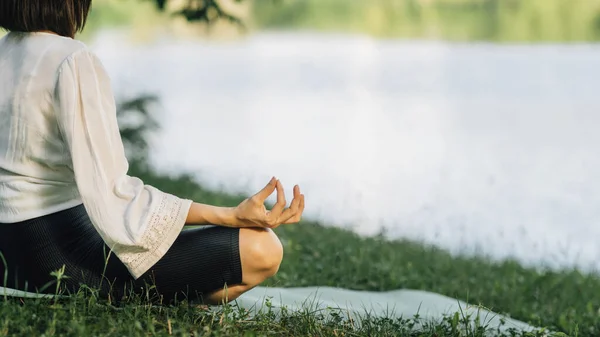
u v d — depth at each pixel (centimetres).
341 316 392
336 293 474
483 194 1293
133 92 1170
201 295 340
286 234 697
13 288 334
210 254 330
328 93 3038
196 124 2156
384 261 625
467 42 5619
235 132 2023
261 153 1684
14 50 325
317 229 749
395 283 546
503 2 5669
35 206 323
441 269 653
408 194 1252
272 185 328
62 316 311
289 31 6366
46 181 324
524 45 5328
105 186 312
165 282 331
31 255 325
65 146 321
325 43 5509
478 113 2533
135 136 1123
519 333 409
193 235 333
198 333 319
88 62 318
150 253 321
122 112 1123
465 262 715
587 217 1146
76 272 329
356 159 1644
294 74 3656
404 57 4512
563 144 1936
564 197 1297
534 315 508
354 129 2155
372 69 3881
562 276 714
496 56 4516
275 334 339
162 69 3628
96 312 320
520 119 2395
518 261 802
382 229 736
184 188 943
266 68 3903
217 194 949
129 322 312
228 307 339
